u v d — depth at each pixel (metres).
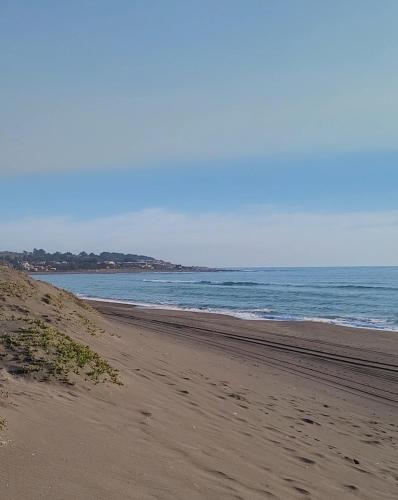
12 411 5.14
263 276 138.88
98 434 5.10
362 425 8.89
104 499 3.64
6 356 7.35
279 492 4.77
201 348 16.56
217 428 6.52
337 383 12.97
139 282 100.50
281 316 34.03
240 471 5.07
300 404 9.71
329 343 21.11
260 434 6.78
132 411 6.31
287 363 15.48
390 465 6.75
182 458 5.00
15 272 14.95
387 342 22.06
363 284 82.12
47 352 7.79
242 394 9.40
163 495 3.99
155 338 16.34
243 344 19.06
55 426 5.02
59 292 16.33
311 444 6.91
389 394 12.16
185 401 7.59
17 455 4.05
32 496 3.43
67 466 4.08
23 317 10.20
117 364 8.98
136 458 4.67
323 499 4.91
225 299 51.06
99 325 13.47
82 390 6.69
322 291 63.12
